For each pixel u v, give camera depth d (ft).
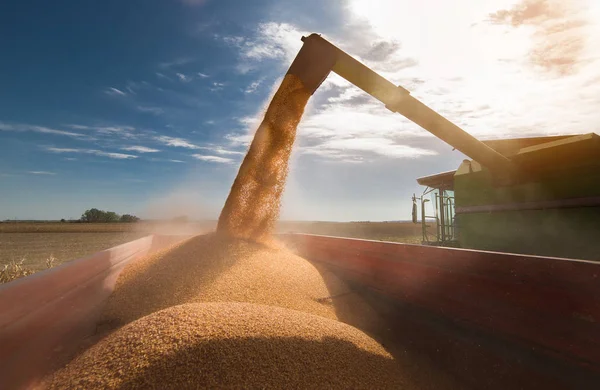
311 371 5.69
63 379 5.31
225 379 5.14
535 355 5.23
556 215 13.19
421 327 7.61
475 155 14.15
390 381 6.13
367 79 12.59
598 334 4.47
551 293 5.13
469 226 16.90
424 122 13.19
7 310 4.31
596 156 12.01
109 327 7.91
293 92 12.53
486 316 6.14
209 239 12.55
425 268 7.80
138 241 14.26
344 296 10.50
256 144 12.94
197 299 8.87
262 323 6.66
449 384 6.25
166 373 5.11
